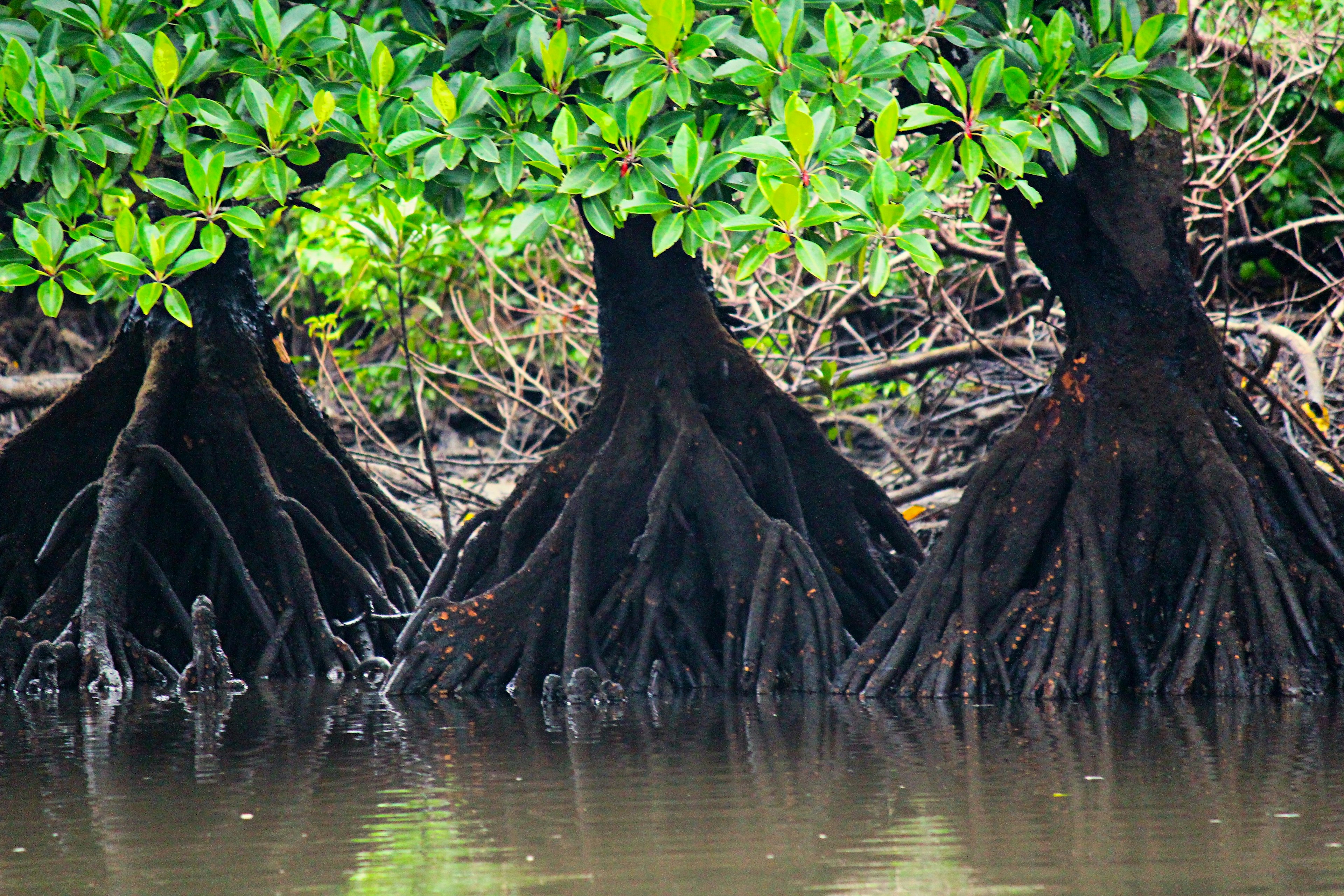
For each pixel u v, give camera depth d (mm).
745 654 12828
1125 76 10531
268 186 10391
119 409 15742
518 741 9305
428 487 21562
